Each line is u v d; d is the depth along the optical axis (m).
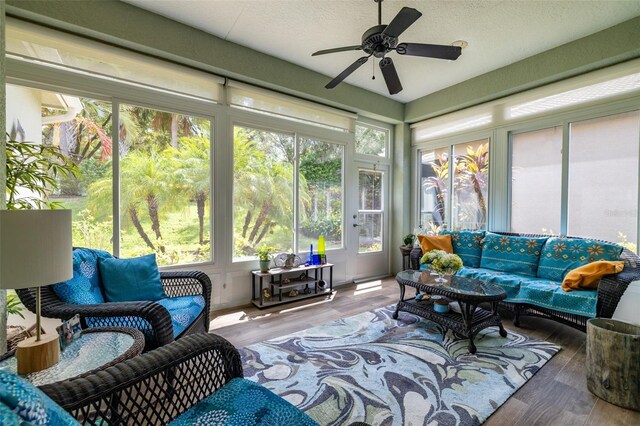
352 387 1.76
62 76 2.34
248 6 2.44
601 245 2.72
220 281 3.19
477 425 1.46
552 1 2.35
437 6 2.41
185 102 2.93
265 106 3.44
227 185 3.21
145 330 1.57
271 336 2.50
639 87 2.71
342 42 2.99
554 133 3.36
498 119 3.78
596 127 3.03
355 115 4.26
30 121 2.31
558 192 3.33
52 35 2.24
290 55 3.26
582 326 2.35
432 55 2.27
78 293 1.71
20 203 1.81
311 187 3.95
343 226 4.32
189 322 1.93
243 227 3.38
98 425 0.91
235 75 3.09
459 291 2.32
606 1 2.35
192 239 3.04
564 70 2.99
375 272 4.74
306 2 2.38
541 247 3.12
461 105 4.01
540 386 1.80
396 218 4.87
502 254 3.34
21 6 2.06
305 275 3.77
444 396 1.68
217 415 0.99
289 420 0.98
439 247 3.68
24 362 1.07
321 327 2.69
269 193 3.57
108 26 2.36
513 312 2.83
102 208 2.58
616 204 2.92
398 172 4.83
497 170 3.80
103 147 2.58
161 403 1.04
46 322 1.69
